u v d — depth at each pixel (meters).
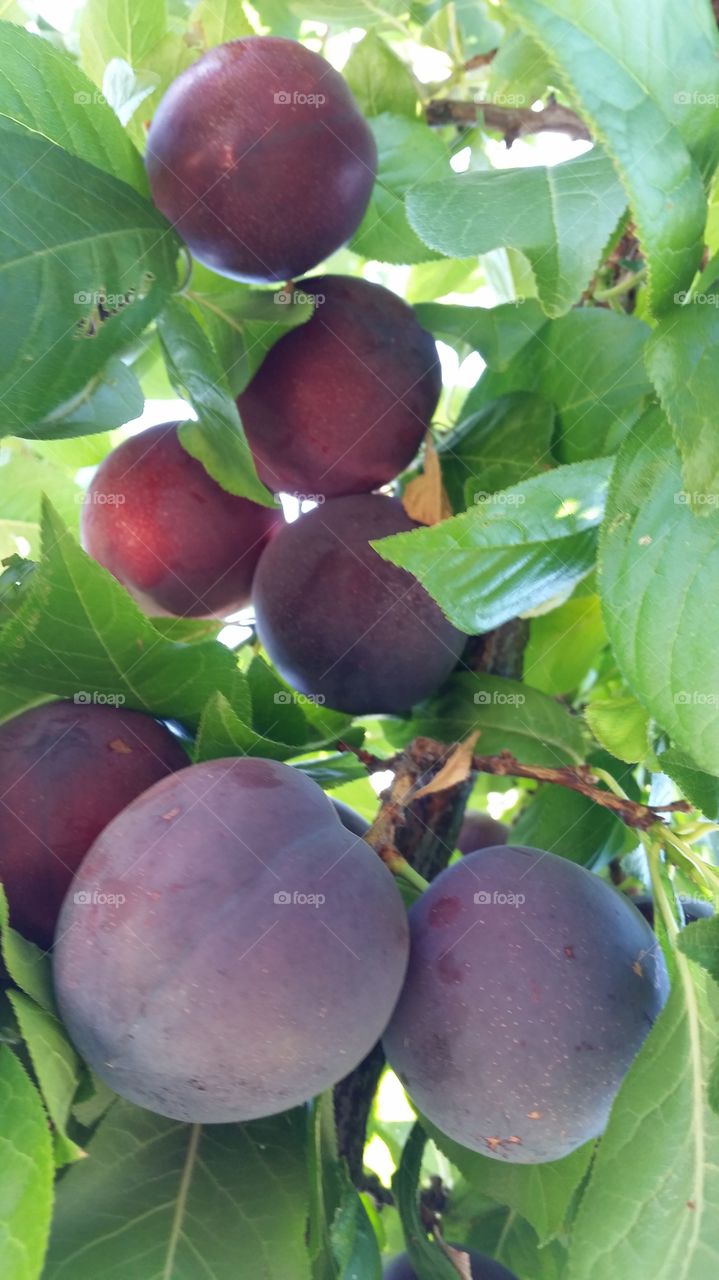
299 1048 0.18
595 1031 0.20
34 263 0.21
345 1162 0.22
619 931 0.21
